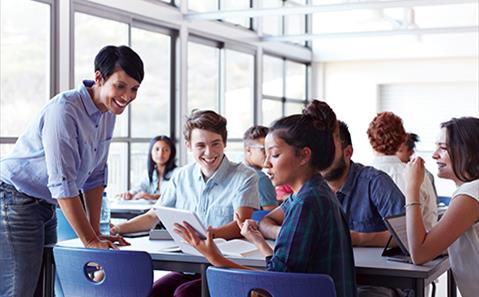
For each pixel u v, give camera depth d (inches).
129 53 112.6
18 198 114.4
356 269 101.5
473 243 103.5
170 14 332.5
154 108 330.0
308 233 90.3
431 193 144.8
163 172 262.7
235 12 333.1
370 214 123.3
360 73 489.4
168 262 113.7
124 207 218.5
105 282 110.7
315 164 94.3
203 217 142.3
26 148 115.6
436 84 473.4
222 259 100.7
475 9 445.1
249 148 190.1
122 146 308.8
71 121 113.2
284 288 89.4
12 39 245.1
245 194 139.0
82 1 271.9
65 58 261.1
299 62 492.4
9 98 244.8
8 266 114.9
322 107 96.2
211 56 378.6
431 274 100.6
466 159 103.6
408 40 463.5
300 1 471.8
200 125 140.9
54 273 122.9
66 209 113.5
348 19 479.8
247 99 416.5
